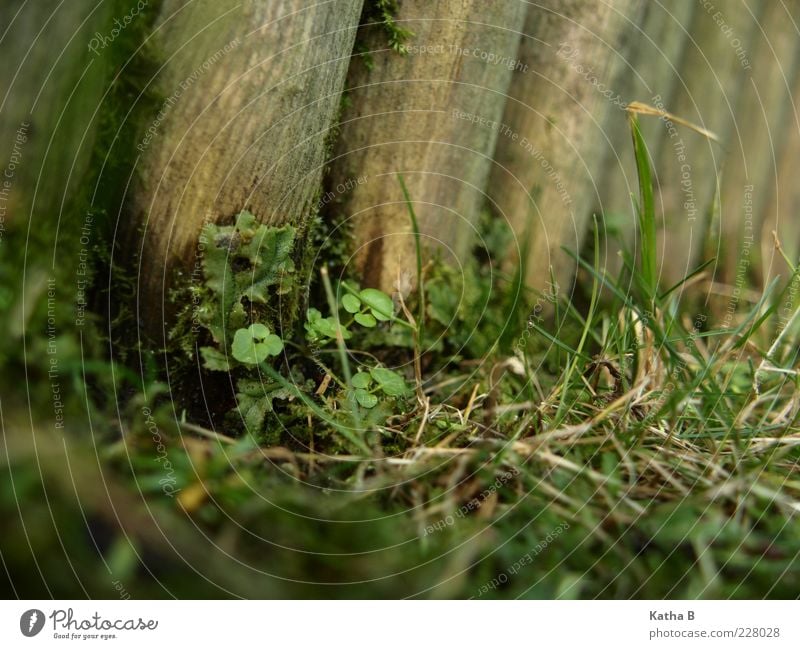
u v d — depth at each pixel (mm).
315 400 570
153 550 458
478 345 628
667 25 702
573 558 493
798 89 775
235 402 553
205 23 530
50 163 518
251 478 497
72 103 520
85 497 460
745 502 514
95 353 525
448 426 566
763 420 562
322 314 604
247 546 471
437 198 615
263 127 536
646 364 570
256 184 541
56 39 517
